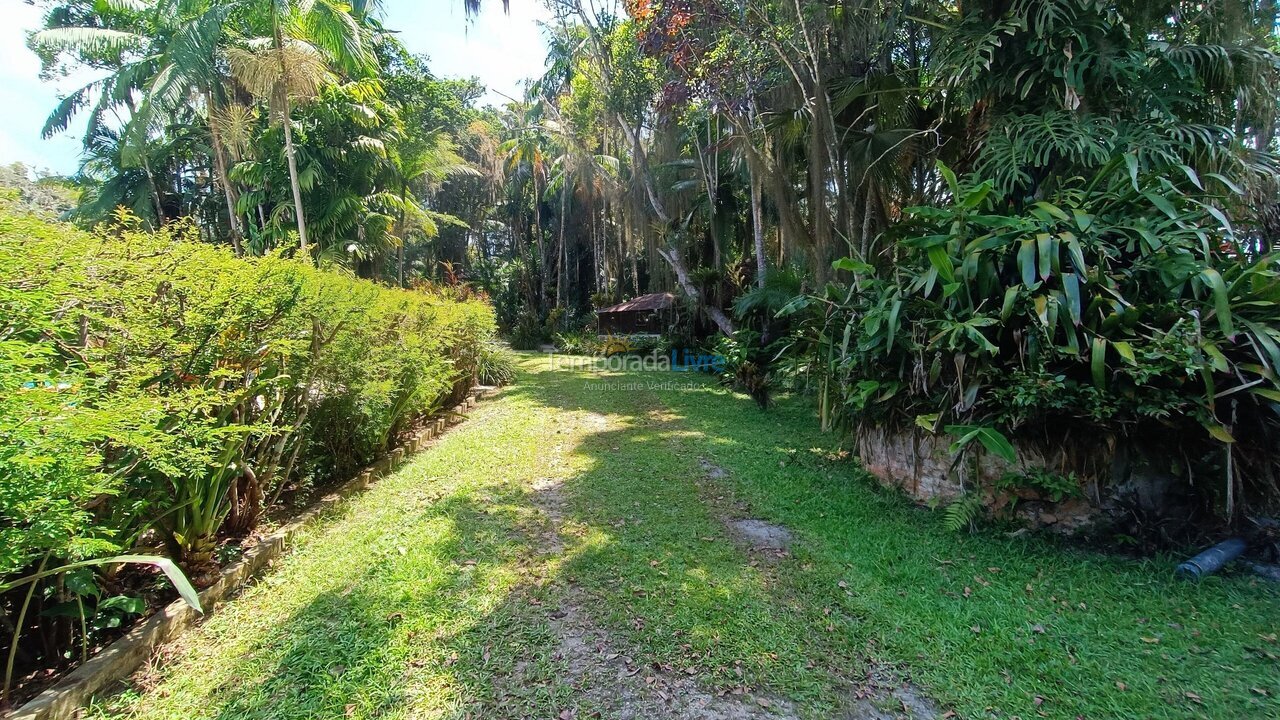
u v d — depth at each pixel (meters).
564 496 3.71
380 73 12.66
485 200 23.20
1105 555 2.77
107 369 1.93
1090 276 2.85
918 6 5.82
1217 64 4.22
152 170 12.27
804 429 5.82
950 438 3.32
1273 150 4.89
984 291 3.16
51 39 9.55
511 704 1.74
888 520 3.30
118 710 1.68
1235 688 1.83
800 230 7.40
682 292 13.29
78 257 1.88
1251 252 4.13
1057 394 2.78
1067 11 4.07
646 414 6.69
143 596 2.18
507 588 2.46
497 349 9.59
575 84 13.02
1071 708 1.74
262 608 2.28
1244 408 2.65
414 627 2.14
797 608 2.32
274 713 1.68
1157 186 3.17
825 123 6.30
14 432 1.32
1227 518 2.66
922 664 1.96
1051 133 3.99
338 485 3.88
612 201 15.12
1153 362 2.55
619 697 1.78
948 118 5.77
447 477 4.12
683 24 7.63
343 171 10.91
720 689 1.82
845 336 3.86
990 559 2.79
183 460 2.12
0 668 1.77
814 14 6.24
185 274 2.24
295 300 2.81
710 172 11.96
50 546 1.56
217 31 8.14
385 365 4.12
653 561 2.75
